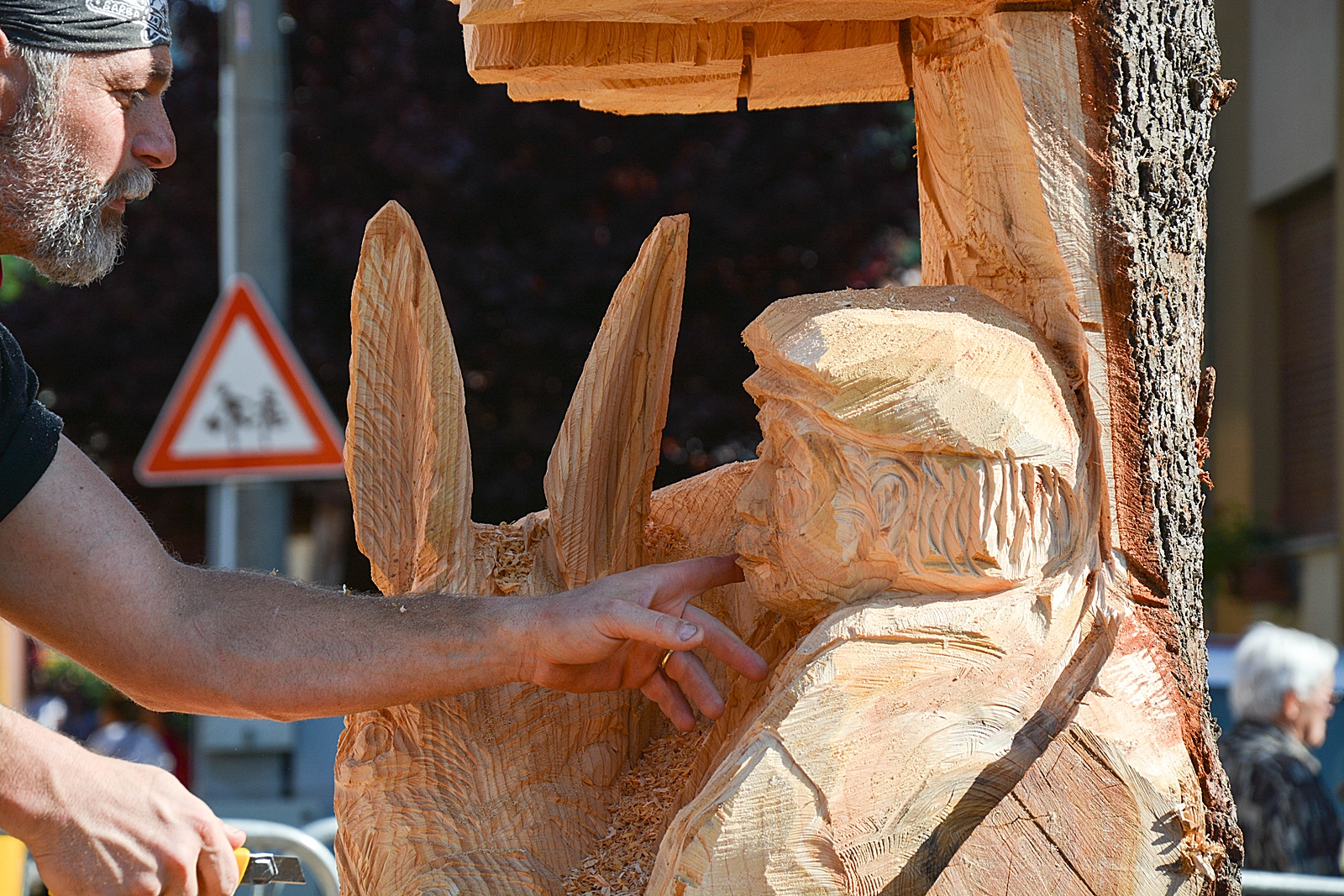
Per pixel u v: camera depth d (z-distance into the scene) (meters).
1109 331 2.27
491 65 2.68
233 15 9.35
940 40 2.47
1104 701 2.09
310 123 11.39
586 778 2.58
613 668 2.46
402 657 2.42
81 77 2.47
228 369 7.71
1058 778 2.02
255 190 9.41
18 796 2.20
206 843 2.32
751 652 2.40
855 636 2.03
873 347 2.08
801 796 1.94
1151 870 2.05
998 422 2.06
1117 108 2.27
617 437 2.66
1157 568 2.26
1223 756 5.58
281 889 5.07
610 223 11.06
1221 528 11.83
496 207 11.29
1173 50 2.34
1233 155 12.70
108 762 2.29
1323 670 5.56
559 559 2.62
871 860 1.94
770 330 2.21
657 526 2.89
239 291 7.71
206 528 13.40
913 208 10.80
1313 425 12.01
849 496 2.13
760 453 2.35
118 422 12.74
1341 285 11.29
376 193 11.59
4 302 12.73
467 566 2.62
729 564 2.47
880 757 1.97
